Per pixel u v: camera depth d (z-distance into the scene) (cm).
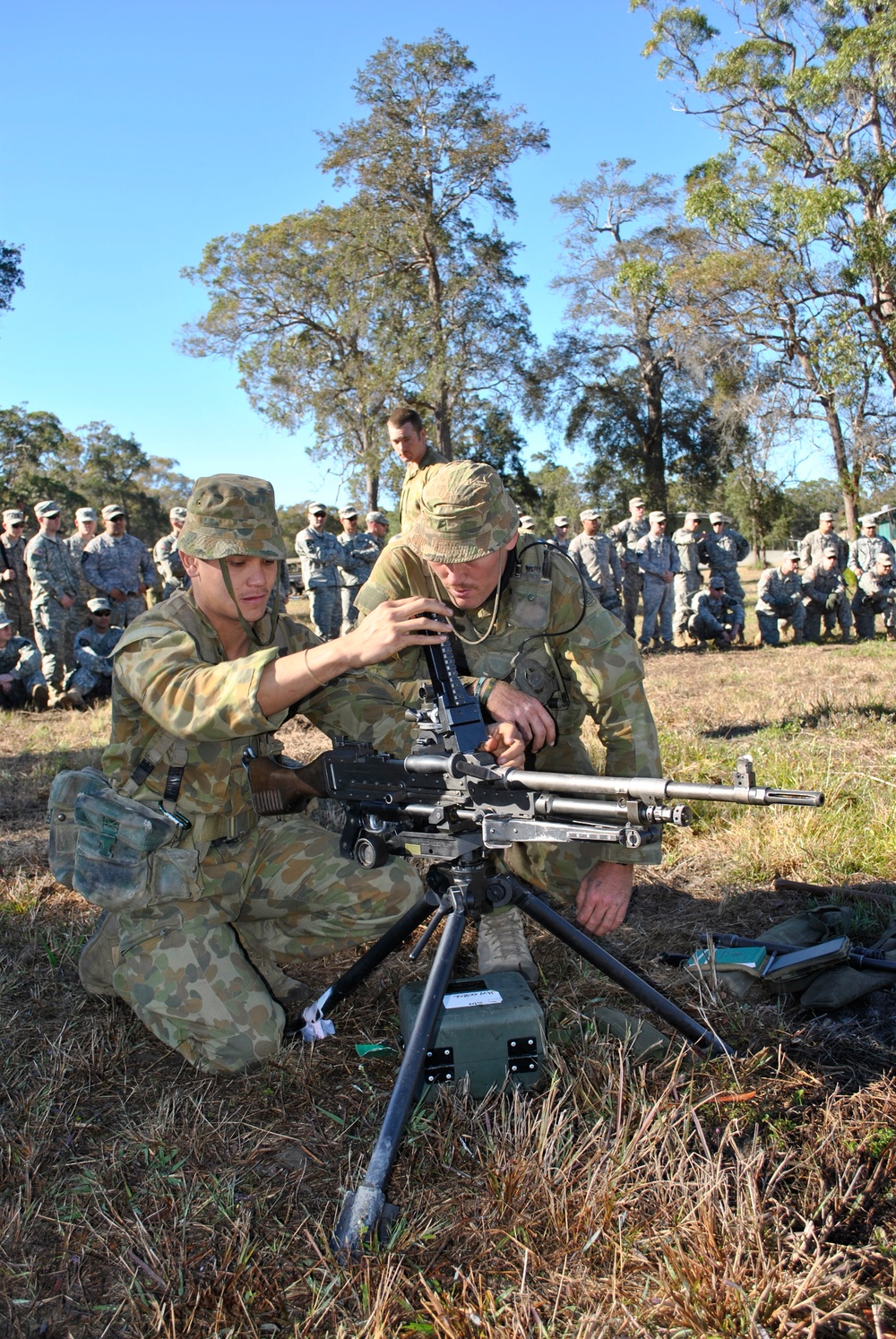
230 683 271
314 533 1648
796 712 822
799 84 2908
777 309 3008
